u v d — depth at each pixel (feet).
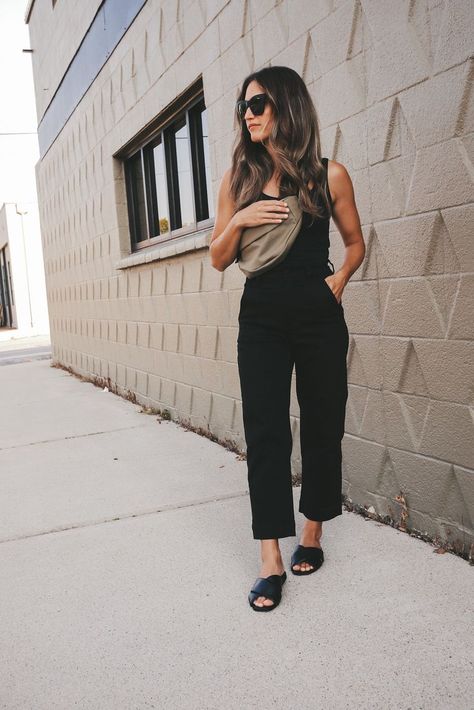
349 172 9.93
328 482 8.34
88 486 12.99
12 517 11.52
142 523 10.77
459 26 7.63
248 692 6.19
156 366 19.74
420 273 8.74
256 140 7.61
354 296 10.14
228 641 7.08
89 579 8.87
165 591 8.35
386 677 6.23
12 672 6.82
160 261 18.49
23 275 71.77
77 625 7.69
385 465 9.95
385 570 8.34
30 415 21.11
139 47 18.56
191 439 16.20
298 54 10.96
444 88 7.97
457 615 7.19
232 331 14.44
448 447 8.65
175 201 18.81
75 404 22.70
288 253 7.63
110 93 21.75
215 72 14.07
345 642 6.86
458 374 8.32
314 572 8.43
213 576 8.66
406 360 9.21
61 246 32.24
